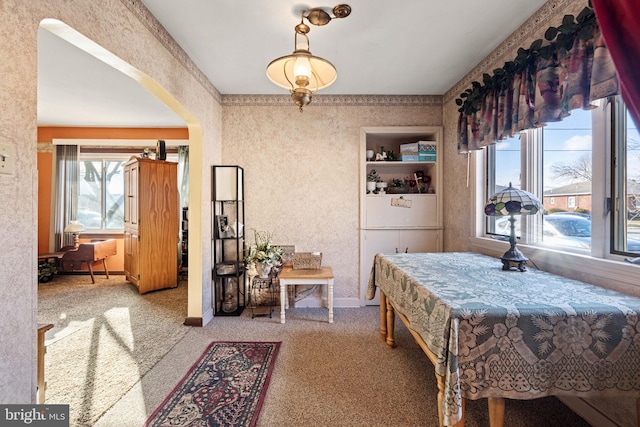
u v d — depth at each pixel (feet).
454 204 9.99
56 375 6.43
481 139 7.57
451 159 10.21
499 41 7.27
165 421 5.02
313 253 10.12
